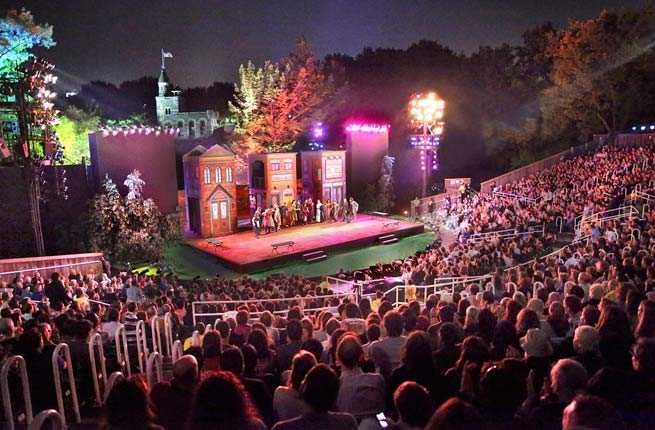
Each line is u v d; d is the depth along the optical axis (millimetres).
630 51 49875
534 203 32344
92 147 32094
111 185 30750
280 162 38375
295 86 54781
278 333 9406
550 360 6082
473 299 11727
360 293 18594
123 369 8109
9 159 28734
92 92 86938
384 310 9141
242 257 29125
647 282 10547
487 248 22016
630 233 19406
